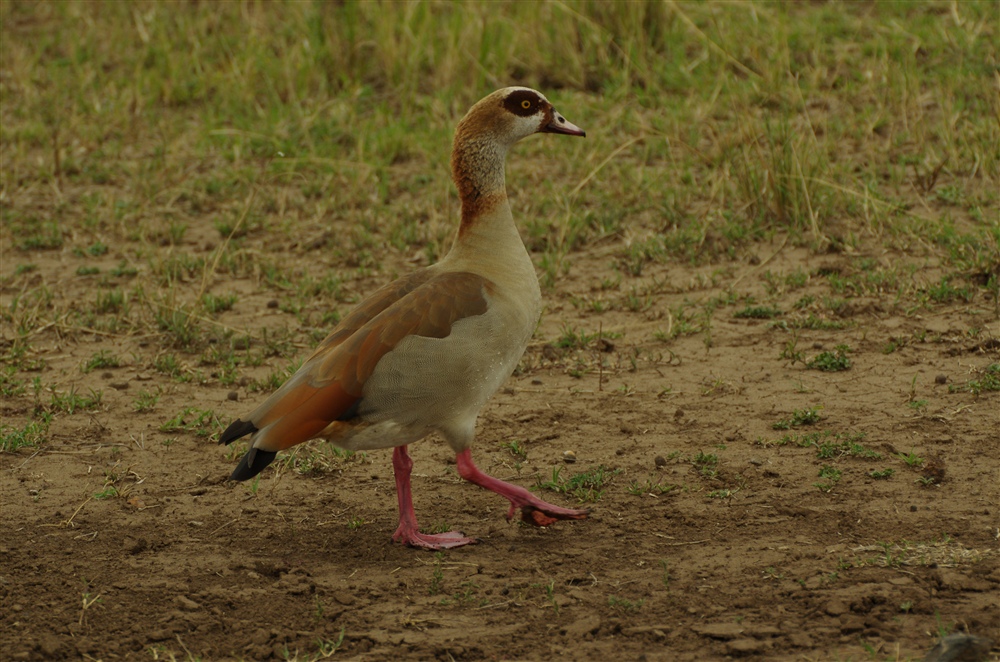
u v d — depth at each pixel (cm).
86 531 924
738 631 741
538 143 1823
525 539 893
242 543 902
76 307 1402
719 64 1981
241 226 1611
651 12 2064
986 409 1062
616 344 1267
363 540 903
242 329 1338
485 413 1127
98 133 1900
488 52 2039
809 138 1617
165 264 1498
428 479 1008
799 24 2086
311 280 1439
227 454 1057
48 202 1716
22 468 1036
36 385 1179
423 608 794
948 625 731
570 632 754
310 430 816
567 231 1532
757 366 1191
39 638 766
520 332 894
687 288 1396
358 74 2067
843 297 1330
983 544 834
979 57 1933
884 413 1070
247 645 756
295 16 2208
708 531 885
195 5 2345
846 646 718
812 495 931
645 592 800
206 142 1872
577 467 1010
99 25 2311
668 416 1099
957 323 1243
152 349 1305
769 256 1457
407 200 1689
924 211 1529
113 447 1072
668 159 1745
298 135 1870
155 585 834
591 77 2023
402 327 841
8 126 1942
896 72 1883
